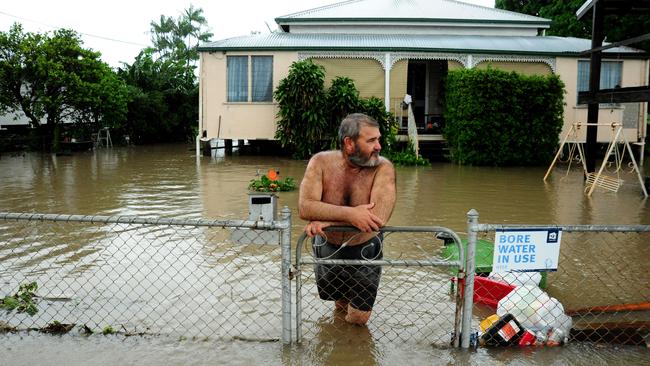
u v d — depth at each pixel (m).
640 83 19.34
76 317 4.78
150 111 28.09
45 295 5.31
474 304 5.19
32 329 4.47
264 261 6.39
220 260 6.42
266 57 18.83
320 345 4.22
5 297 5.12
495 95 16.67
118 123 25.78
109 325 4.60
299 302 4.26
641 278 5.97
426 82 21.80
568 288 5.67
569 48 19.47
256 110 18.97
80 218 4.13
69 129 24.17
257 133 19.03
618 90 11.99
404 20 21.75
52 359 3.97
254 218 6.30
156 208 9.92
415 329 4.55
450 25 21.95
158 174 15.01
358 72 19.20
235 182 13.34
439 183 13.44
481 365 3.91
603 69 19.31
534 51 18.94
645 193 11.80
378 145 4.07
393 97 19.33
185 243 7.18
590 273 6.14
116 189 12.23
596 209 10.19
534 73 19.31
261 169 16.05
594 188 12.68
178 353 4.07
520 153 17.02
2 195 11.35
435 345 4.22
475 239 4.00
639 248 7.16
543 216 9.50
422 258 6.70
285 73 18.84
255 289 5.47
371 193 4.18
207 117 19.14
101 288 5.50
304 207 4.07
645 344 4.21
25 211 9.61
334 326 4.59
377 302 5.19
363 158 4.05
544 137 16.94
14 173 15.23
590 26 25.69
